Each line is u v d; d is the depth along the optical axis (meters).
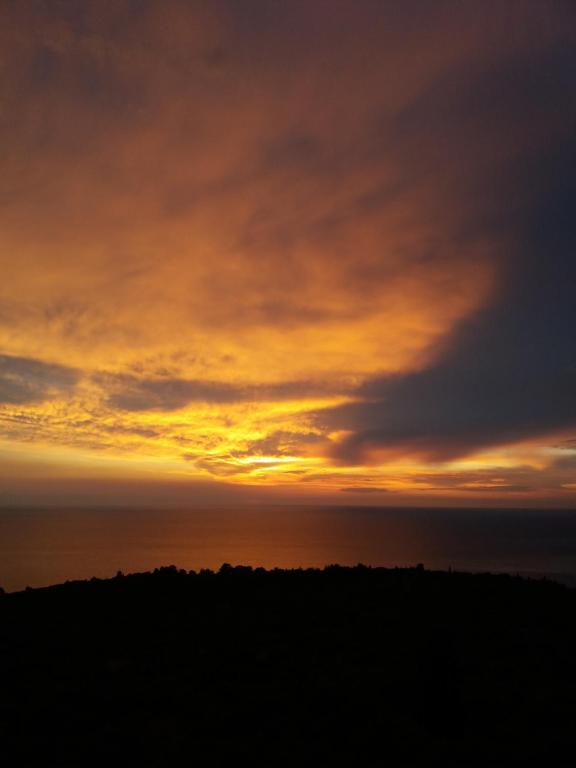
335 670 11.19
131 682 10.76
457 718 8.72
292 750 8.23
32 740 8.56
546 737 8.62
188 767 7.82
